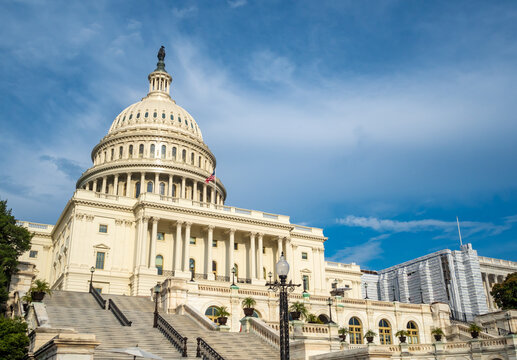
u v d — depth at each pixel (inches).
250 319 1298.0
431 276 4968.0
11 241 1700.3
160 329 1178.6
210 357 995.3
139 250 2603.3
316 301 1929.1
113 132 3937.0
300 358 1056.8
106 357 890.1
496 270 4712.1
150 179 3582.7
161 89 4576.8
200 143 4047.7
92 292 1775.3
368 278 5674.2
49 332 941.2
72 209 2679.6
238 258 2955.2
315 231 3280.0
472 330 1675.7
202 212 2810.0
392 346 1706.4
